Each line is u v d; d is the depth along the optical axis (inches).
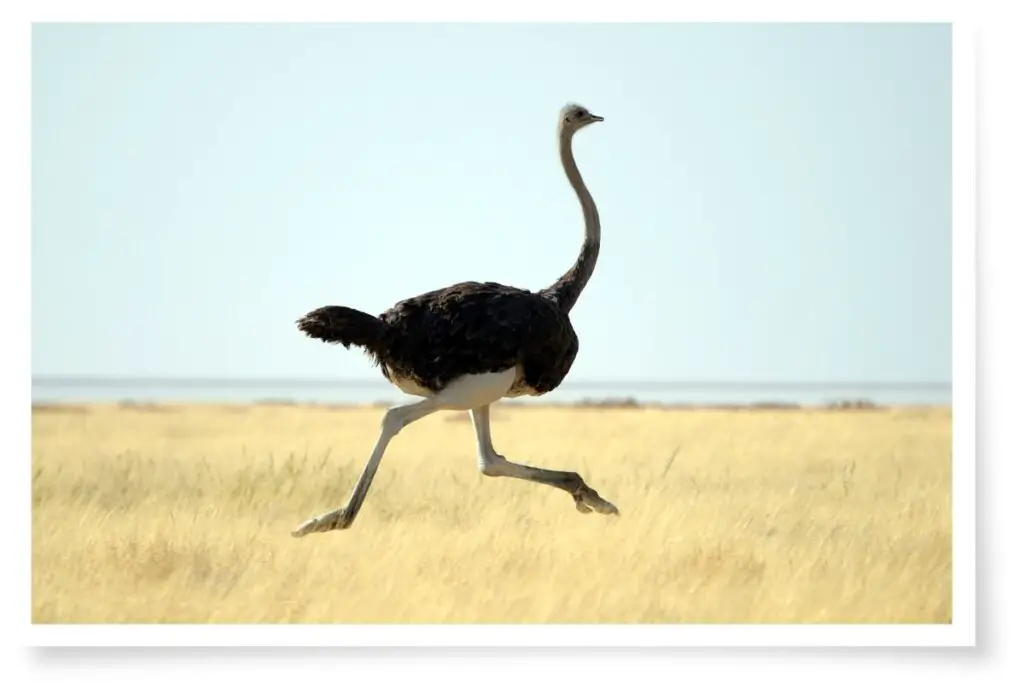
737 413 3678.6
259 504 1346.0
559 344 1229.7
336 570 1088.2
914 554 1128.8
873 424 2837.1
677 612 1016.9
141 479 1499.8
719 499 1400.1
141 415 3314.5
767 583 1067.9
